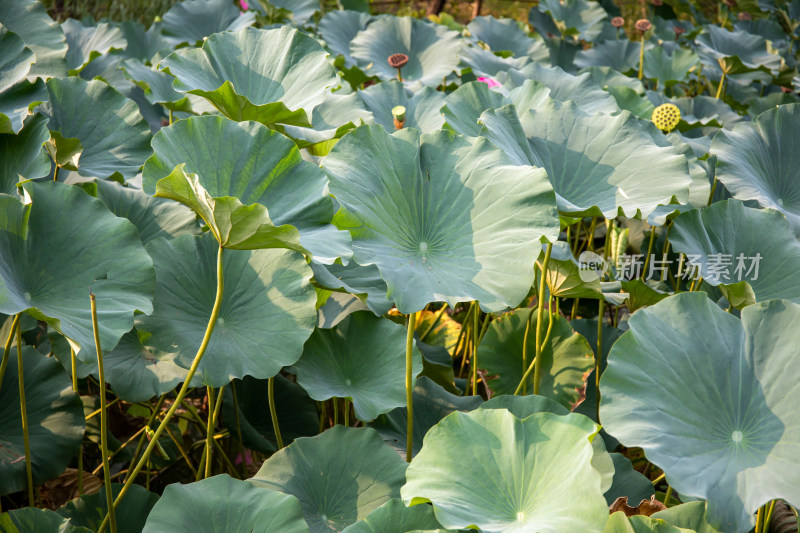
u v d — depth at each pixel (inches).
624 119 89.1
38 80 90.1
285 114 89.3
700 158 119.3
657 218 88.7
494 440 61.8
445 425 63.2
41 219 69.8
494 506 58.3
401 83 130.6
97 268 69.7
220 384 72.7
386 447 73.0
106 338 65.6
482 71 158.6
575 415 60.6
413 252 74.1
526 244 69.1
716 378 65.1
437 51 172.2
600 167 87.5
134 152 98.3
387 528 61.4
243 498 63.4
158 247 80.4
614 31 220.4
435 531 57.3
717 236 88.9
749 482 58.9
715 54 177.8
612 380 63.9
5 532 65.4
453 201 76.9
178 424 109.1
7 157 86.0
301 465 71.5
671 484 57.6
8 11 111.3
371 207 73.3
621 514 61.0
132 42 180.4
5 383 80.0
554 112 93.3
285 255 79.0
